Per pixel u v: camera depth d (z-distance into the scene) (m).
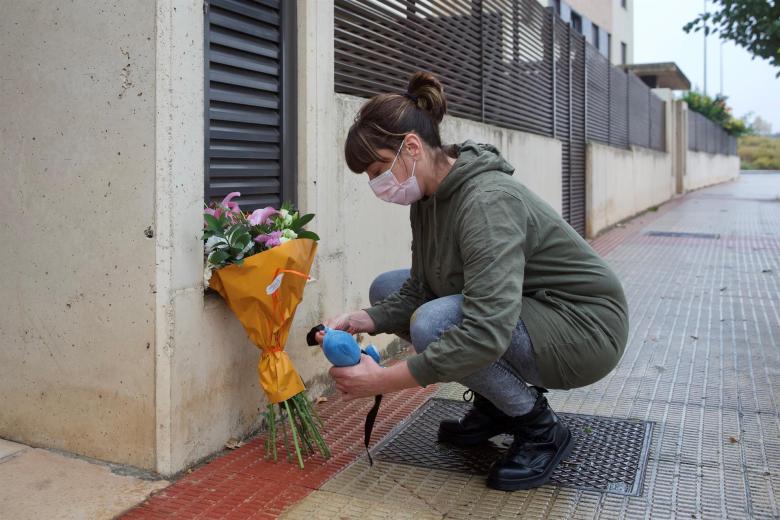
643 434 3.03
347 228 3.73
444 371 2.21
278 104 3.24
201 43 2.63
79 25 2.60
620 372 3.95
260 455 2.82
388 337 4.27
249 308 2.64
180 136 2.54
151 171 2.50
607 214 11.61
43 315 2.78
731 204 17.77
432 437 3.02
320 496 2.49
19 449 2.82
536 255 2.45
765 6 10.34
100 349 2.68
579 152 9.96
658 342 4.61
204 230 2.69
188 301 2.62
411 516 2.35
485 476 2.65
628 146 14.28
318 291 3.46
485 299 2.18
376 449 2.89
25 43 2.71
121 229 2.58
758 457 2.80
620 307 2.49
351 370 2.35
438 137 2.48
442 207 2.47
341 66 3.93
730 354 4.32
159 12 2.45
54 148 2.69
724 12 10.77
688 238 10.43
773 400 3.48
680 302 5.88
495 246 2.22
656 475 2.64
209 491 2.51
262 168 3.17
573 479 2.61
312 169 3.38
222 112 2.91
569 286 2.46
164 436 2.59
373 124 2.38
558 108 8.73
